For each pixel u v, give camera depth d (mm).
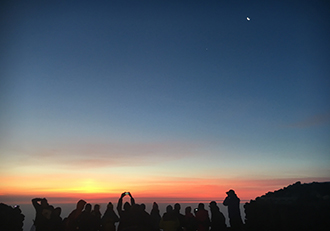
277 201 12445
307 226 10523
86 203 9461
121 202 9680
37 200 9383
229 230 11672
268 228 11758
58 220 9156
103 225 9445
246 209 13594
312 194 12336
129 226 8633
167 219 9406
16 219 11836
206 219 10242
